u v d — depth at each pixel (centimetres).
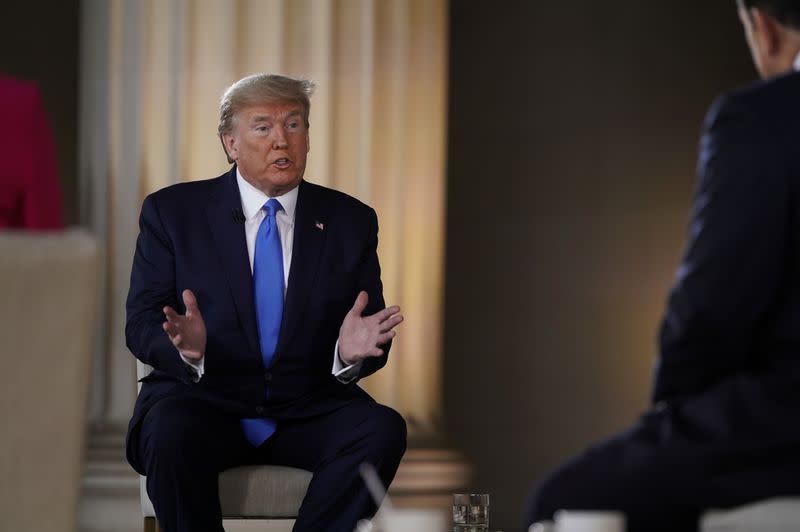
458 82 1312
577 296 1325
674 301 407
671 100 1360
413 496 1159
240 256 706
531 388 1310
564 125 1334
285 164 707
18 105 359
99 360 1075
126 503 1064
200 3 1094
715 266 396
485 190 1314
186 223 712
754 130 399
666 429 408
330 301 711
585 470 405
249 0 1101
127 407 1073
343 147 1138
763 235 394
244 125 707
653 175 1351
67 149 1162
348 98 1138
